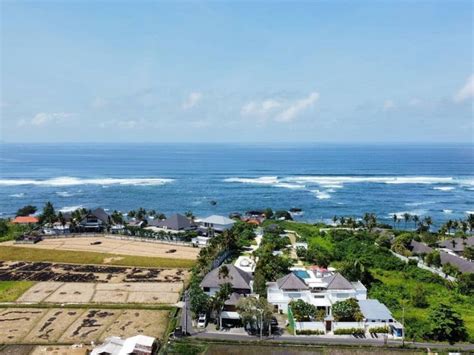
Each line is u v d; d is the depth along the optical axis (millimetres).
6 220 139375
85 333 59438
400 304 70500
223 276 73250
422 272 87500
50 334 59062
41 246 107625
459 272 85188
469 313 67688
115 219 132500
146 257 98562
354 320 61094
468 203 199125
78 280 82000
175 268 90562
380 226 135750
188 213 148375
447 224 128750
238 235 116938
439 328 57312
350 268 79688
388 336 58469
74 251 103125
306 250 98438
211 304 61188
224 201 199875
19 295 73688
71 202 195500
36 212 168500
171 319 63594
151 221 133625
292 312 61844
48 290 76375
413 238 115250
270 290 70750
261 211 166625
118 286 78812
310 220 162000
